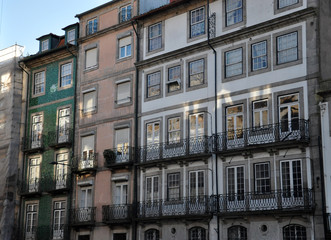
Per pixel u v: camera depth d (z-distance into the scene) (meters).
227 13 27.08
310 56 23.47
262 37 25.30
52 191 33.06
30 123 36.47
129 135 30.38
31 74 37.38
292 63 24.00
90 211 30.95
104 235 29.97
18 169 36.00
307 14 23.70
